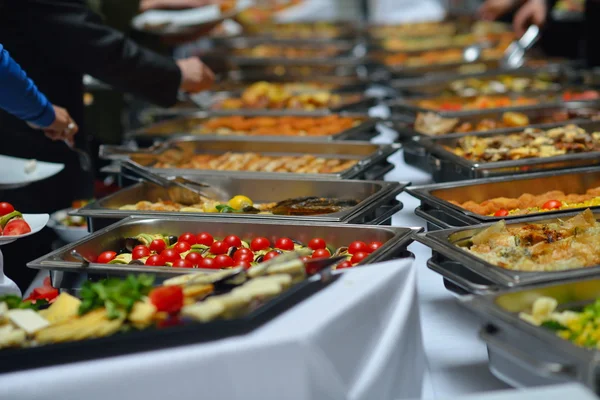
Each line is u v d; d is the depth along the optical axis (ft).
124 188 8.04
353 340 5.65
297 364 5.38
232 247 6.83
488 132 9.12
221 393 5.42
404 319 5.92
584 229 6.59
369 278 5.91
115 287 5.72
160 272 6.30
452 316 6.61
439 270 6.20
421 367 6.09
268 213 7.51
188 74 9.71
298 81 13.06
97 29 8.83
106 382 5.41
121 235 7.13
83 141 9.43
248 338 5.43
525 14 13.37
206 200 8.01
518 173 7.98
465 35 16.67
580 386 4.88
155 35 12.44
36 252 8.47
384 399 5.72
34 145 9.02
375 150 9.07
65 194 9.26
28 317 5.68
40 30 8.65
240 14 18.08
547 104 10.18
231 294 5.65
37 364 5.59
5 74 7.48
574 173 7.79
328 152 9.32
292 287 5.76
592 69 12.67
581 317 5.64
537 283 5.83
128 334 5.56
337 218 7.02
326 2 22.66
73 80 9.24
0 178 8.18
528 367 5.38
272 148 9.50
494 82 12.12
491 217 6.83
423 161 8.95
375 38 16.80
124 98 12.01
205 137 9.65
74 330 5.58
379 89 14.26
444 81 12.07
